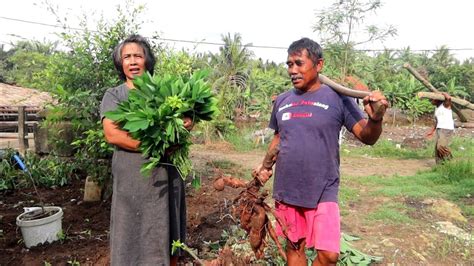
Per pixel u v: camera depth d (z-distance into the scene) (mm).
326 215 2521
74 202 5215
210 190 5918
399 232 4523
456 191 6367
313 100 2570
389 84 20859
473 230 4770
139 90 2359
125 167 2498
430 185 6941
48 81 5125
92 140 4727
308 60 2518
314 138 2527
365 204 5738
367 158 10414
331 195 2551
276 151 2646
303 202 2555
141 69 2670
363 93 2371
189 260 3482
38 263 3359
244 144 11977
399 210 5422
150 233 2516
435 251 4047
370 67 20938
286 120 2648
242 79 16844
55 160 5965
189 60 5602
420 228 4695
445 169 7684
